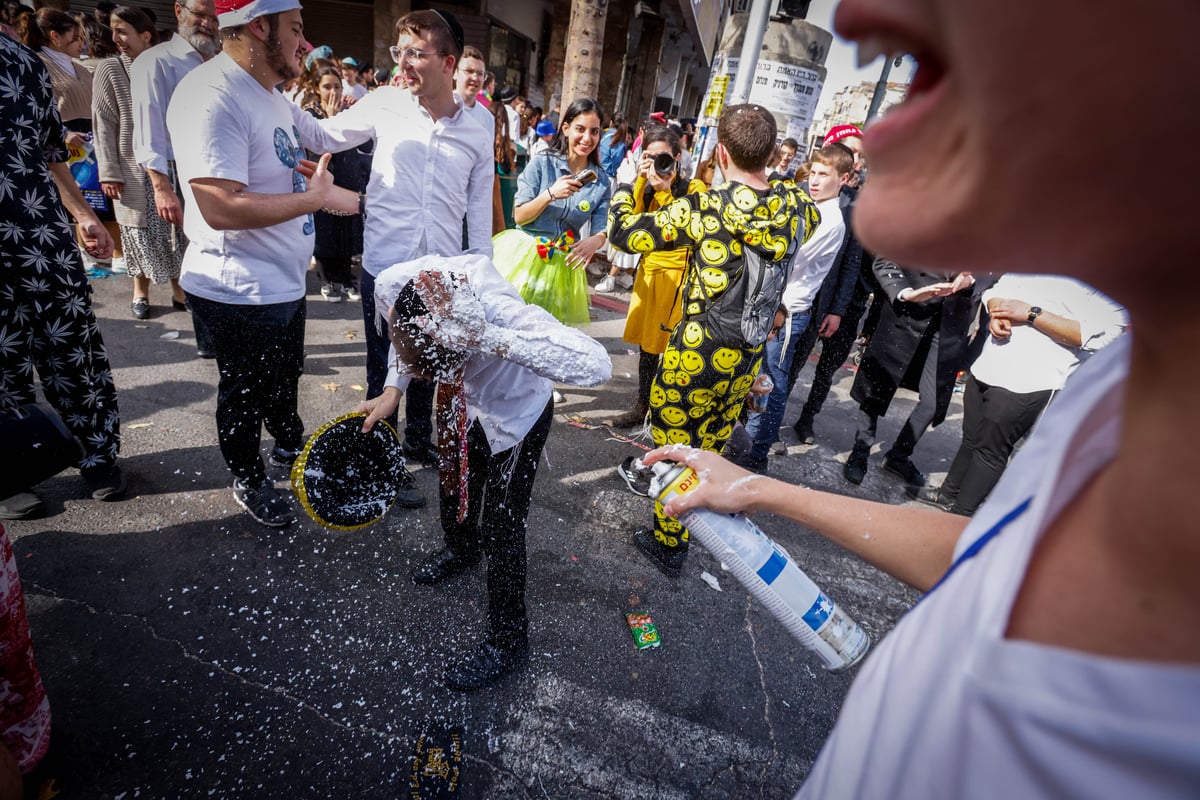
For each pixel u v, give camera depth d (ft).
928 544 2.58
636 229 7.80
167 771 5.58
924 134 0.93
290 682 6.57
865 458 13.28
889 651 1.55
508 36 45.19
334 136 9.10
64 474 9.10
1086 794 0.95
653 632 8.01
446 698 6.65
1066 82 0.68
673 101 82.69
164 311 15.65
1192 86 0.61
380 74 23.82
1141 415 1.05
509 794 5.86
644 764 6.38
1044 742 1.00
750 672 7.80
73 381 7.95
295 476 6.10
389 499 6.95
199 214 7.20
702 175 12.75
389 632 7.36
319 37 43.60
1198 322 0.88
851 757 1.51
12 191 7.03
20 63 7.00
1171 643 0.95
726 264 7.68
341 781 5.72
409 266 5.39
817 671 8.02
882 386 12.59
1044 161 0.76
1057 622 1.11
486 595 8.14
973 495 10.57
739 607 8.89
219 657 6.72
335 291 19.01
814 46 20.79
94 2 36.29
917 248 0.99
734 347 7.89
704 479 3.50
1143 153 0.69
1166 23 0.59
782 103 21.40
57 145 7.80
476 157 9.57
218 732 5.97
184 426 10.82
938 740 1.22
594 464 12.00
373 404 6.67
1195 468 0.92
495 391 5.79
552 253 11.21
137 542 8.09
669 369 8.23
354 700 6.48
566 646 7.63
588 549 9.51
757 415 12.55
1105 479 1.19
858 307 13.66
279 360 8.29
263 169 7.16
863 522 2.77
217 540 8.34
